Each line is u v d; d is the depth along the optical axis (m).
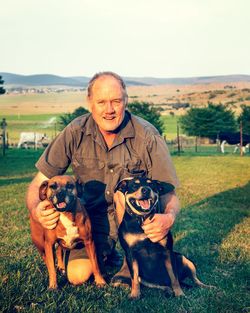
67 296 1.56
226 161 8.43
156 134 1.72
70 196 1.54
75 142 1.71
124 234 1.62
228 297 1.57
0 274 1.74
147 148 1.69
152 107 18.16
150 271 1.68
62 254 1.87
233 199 4.03
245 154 11.40
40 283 1.66
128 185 1.62
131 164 1.70
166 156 1.71
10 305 1.46
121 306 1.51
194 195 4.31
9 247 2.32
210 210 3.43
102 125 1.60
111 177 1.71
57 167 1.71
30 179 6.11
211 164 7.92
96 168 1.71
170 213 1.63
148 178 1.64
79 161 1.71
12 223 3.00
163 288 1.66
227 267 1.97
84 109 19.14
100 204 1.75
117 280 1.70
